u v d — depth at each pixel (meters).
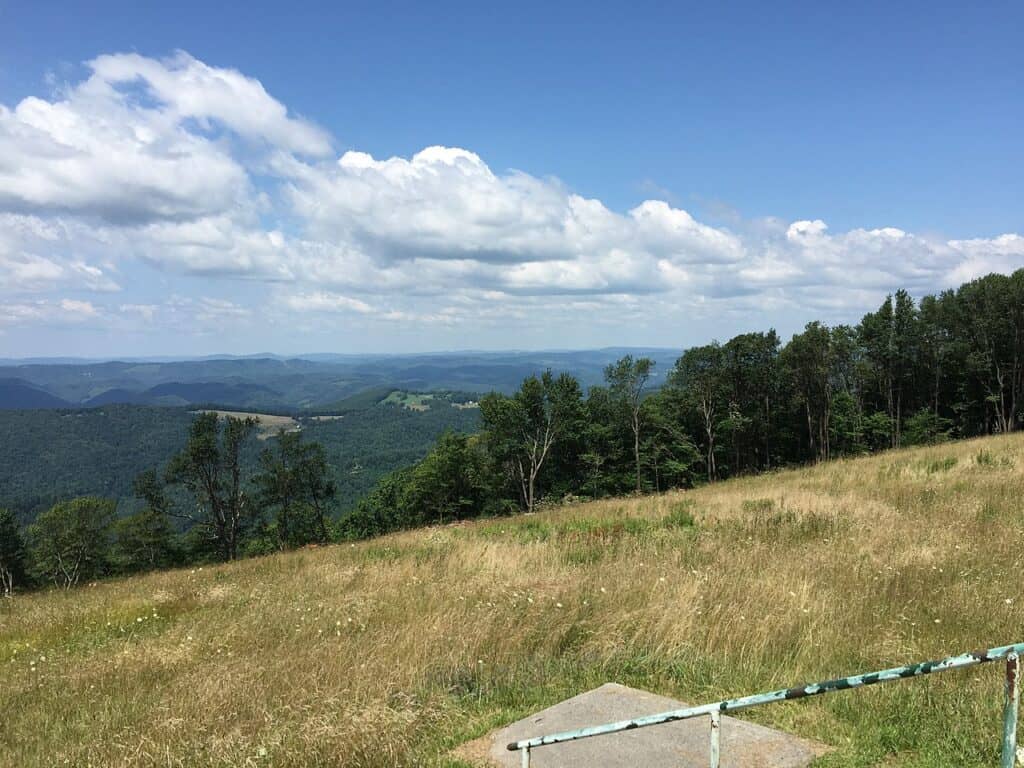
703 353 57.66
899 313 55.84
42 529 53.69
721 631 5.64
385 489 67.69
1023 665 4.18
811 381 56.50
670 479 58.75
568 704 4.65
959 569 6.81
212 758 4.32
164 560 55.88
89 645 9.05
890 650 4.83
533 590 7.41
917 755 3.43
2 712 6.27
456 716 4.81
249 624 8.38
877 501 11.77
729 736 3.85
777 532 10.23
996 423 51.97
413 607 7.72
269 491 54.78
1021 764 2.96
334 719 4.55
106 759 4.57
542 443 57.56
